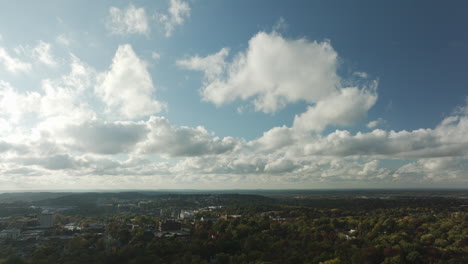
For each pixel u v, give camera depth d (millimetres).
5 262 198250
